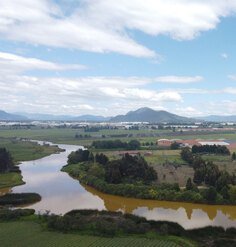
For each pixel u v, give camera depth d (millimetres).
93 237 122812
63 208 165375
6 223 139250
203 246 115562
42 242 118375
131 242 117812
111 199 183125
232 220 147500
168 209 165000
